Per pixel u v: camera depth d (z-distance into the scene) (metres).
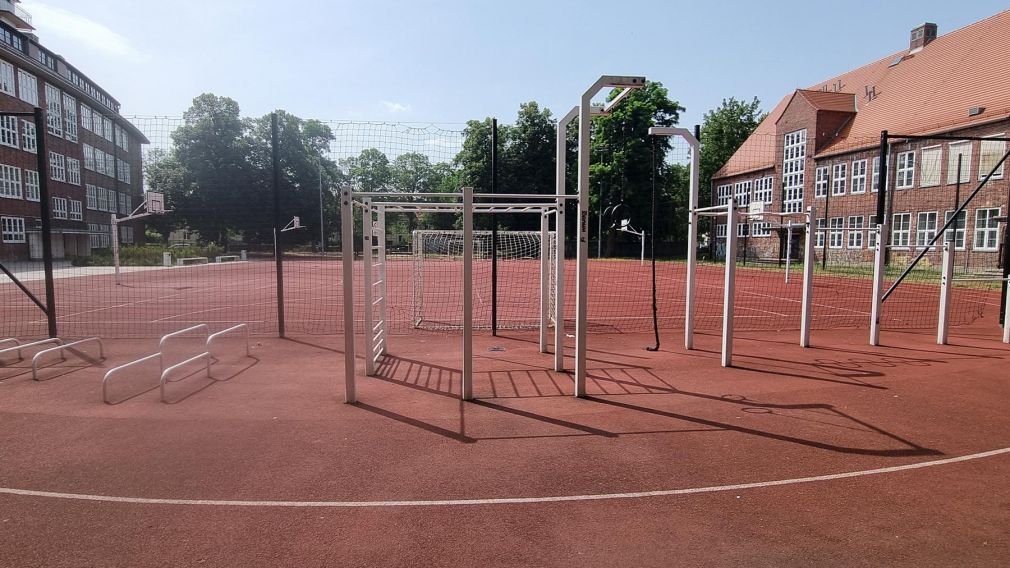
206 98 48.56
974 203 26.98
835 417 5.46
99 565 2.94
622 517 3.47
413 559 3.00
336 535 3.25
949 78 31.88
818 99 39.47
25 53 39.31
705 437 4.89
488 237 17.66
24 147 35.81
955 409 5.71
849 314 13.96
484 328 11.22
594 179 45.09
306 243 50.03
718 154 60.53
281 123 49.91
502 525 3.37
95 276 26.98
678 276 28.20
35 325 11.80
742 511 3.56
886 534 3.27
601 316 13.60
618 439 4.84
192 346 9.09
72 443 4.67
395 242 27.05
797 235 40.09
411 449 4.59
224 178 47.56
